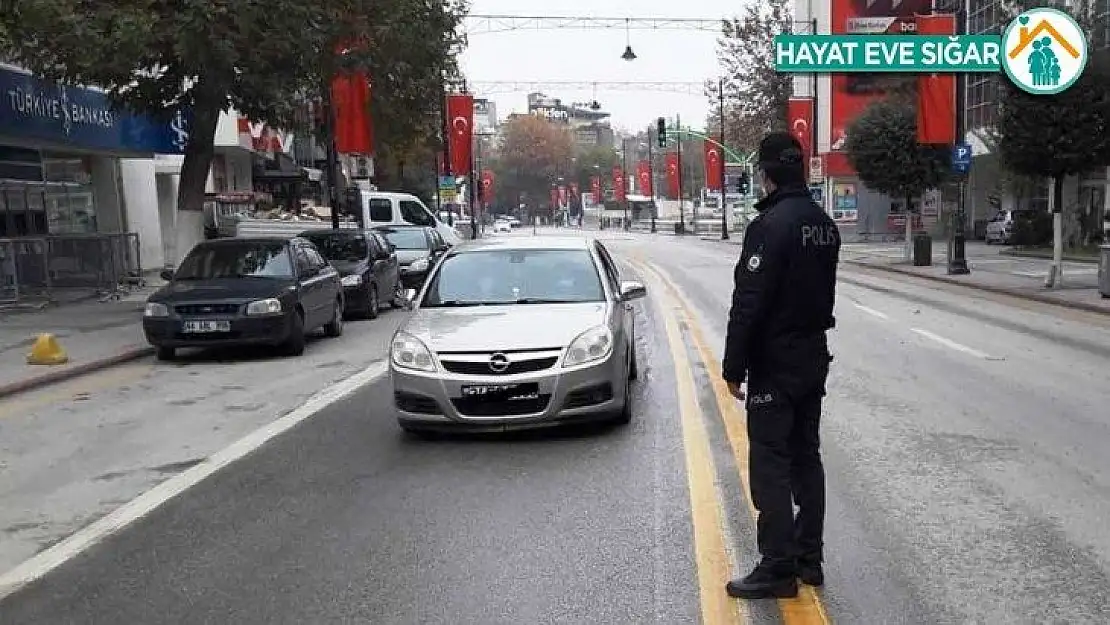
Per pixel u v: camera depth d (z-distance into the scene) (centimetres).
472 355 752
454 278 900
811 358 445
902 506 593
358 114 2503
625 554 522
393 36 1830
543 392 745
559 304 845
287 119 2003
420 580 495
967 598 457
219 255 1420
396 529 575
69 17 1421
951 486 634
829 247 445
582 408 759
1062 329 1463
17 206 2266
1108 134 1958
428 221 3036
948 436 772
